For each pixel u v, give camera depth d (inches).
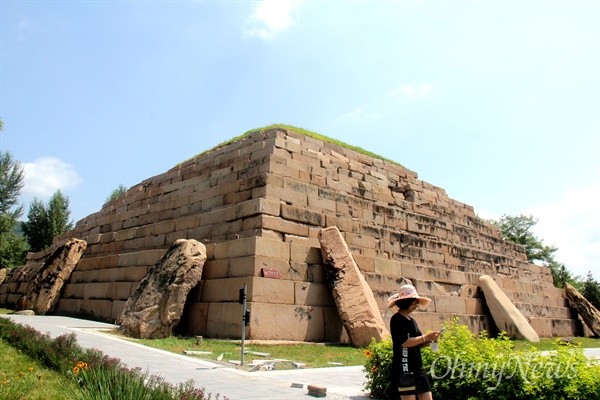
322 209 804.6
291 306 598.9
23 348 425.7
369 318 585.9
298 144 968.3
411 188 1119.6
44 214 2191.2
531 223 2101.4
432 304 796.6
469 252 1053.2
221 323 583.5
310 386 311.1
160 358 422.3
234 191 795.4
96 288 861.8
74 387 287.4
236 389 311.1
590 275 1744.6
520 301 1050.1
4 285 1254.3
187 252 624.1
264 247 609.9
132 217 1031.6
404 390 219.0
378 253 822.5
